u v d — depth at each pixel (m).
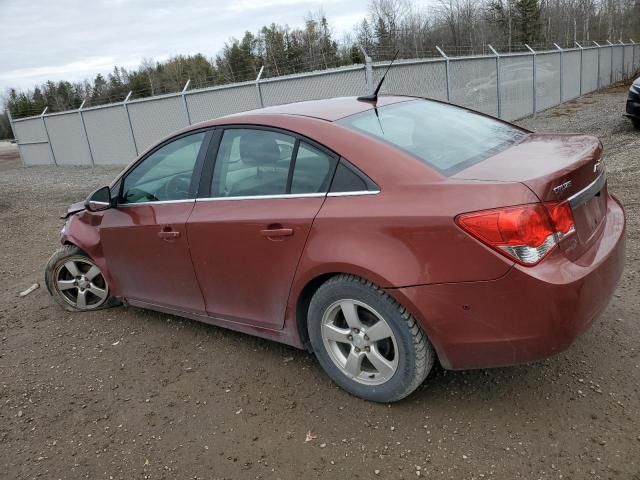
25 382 3.59
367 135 2.84
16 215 10.20
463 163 2.74
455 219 2.37
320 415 2.91
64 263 4.59
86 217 4.33
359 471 2.48
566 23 52.91
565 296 2.32
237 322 3.43
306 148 2.94
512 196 2.32
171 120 16.53
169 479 2.57
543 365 3.10
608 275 2.61
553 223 2.36
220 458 2.67
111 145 18.98
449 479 2.37
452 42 42.25
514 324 2.37
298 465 2.56
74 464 2.75
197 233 3.35
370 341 2.80
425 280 2.46
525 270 2.30
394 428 2.73
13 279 6.02
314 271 2.81
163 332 4.12
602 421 2.61
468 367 2.56
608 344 3.24
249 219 3.06
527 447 2.50
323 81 12.39
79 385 3.49
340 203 2.73
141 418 3.07
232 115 3.45
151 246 3.71
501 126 3.53
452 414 2.78
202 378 3.41
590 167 2.71
